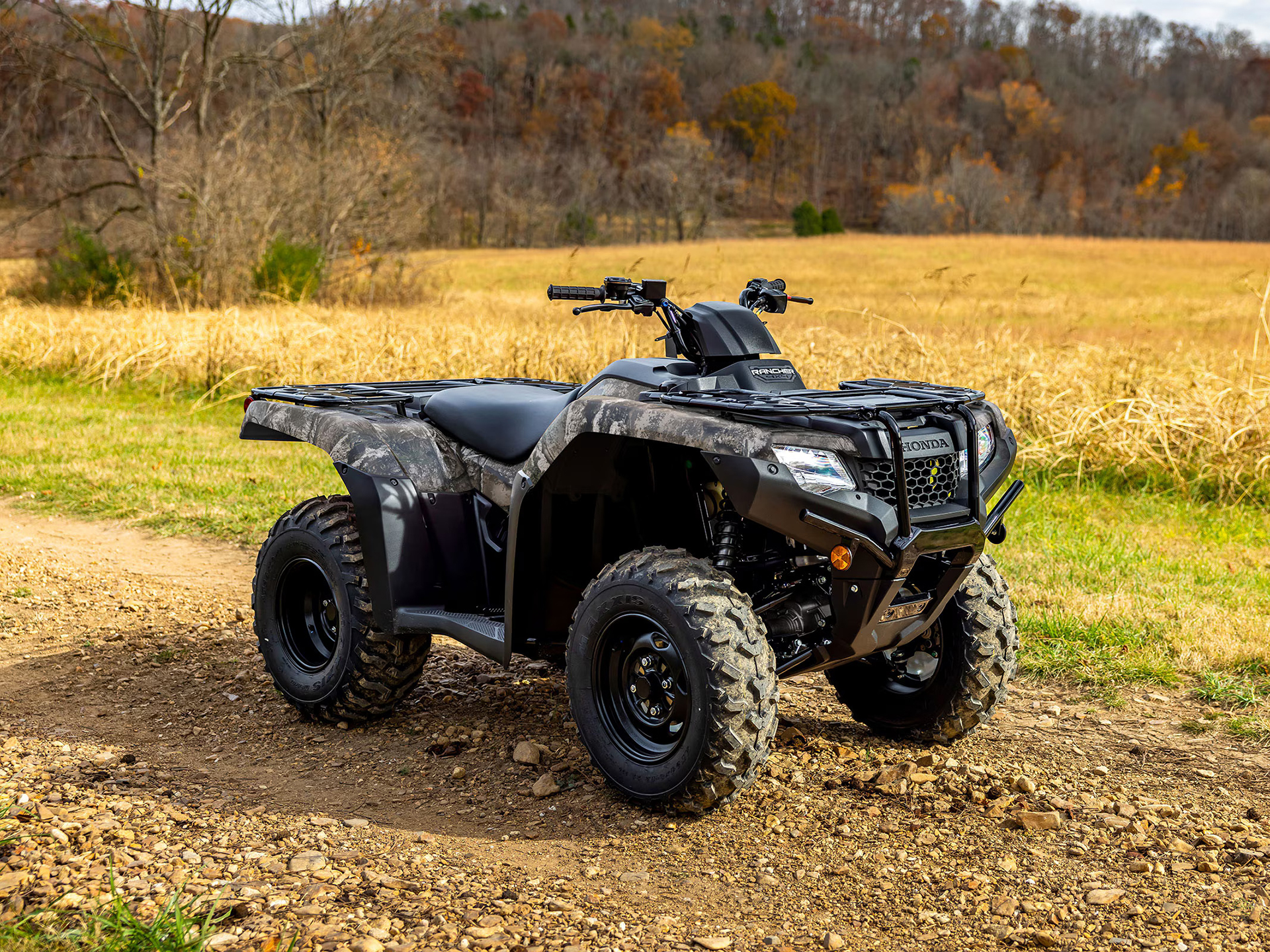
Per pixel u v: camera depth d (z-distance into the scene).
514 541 3.68
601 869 3.15
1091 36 193.75
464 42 127.38
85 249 27.56
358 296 29.23
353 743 4.13
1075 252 65.38
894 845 3.30
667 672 3.44
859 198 136.25
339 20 31.25
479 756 3.98
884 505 3.16
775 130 137.75
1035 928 2.85
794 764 3.88
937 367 10.74
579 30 155.38
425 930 2.78
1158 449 9.16
